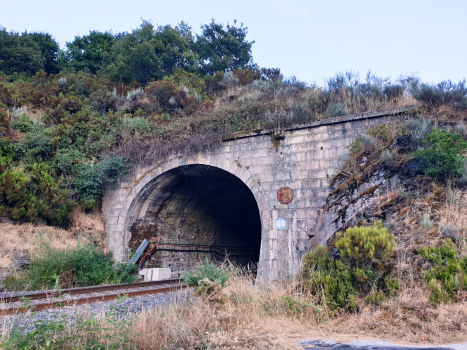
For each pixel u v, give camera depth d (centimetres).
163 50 3138
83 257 1320
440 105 1159
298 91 1838
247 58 3809
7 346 445
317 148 1248
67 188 1638
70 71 3139
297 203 1231
